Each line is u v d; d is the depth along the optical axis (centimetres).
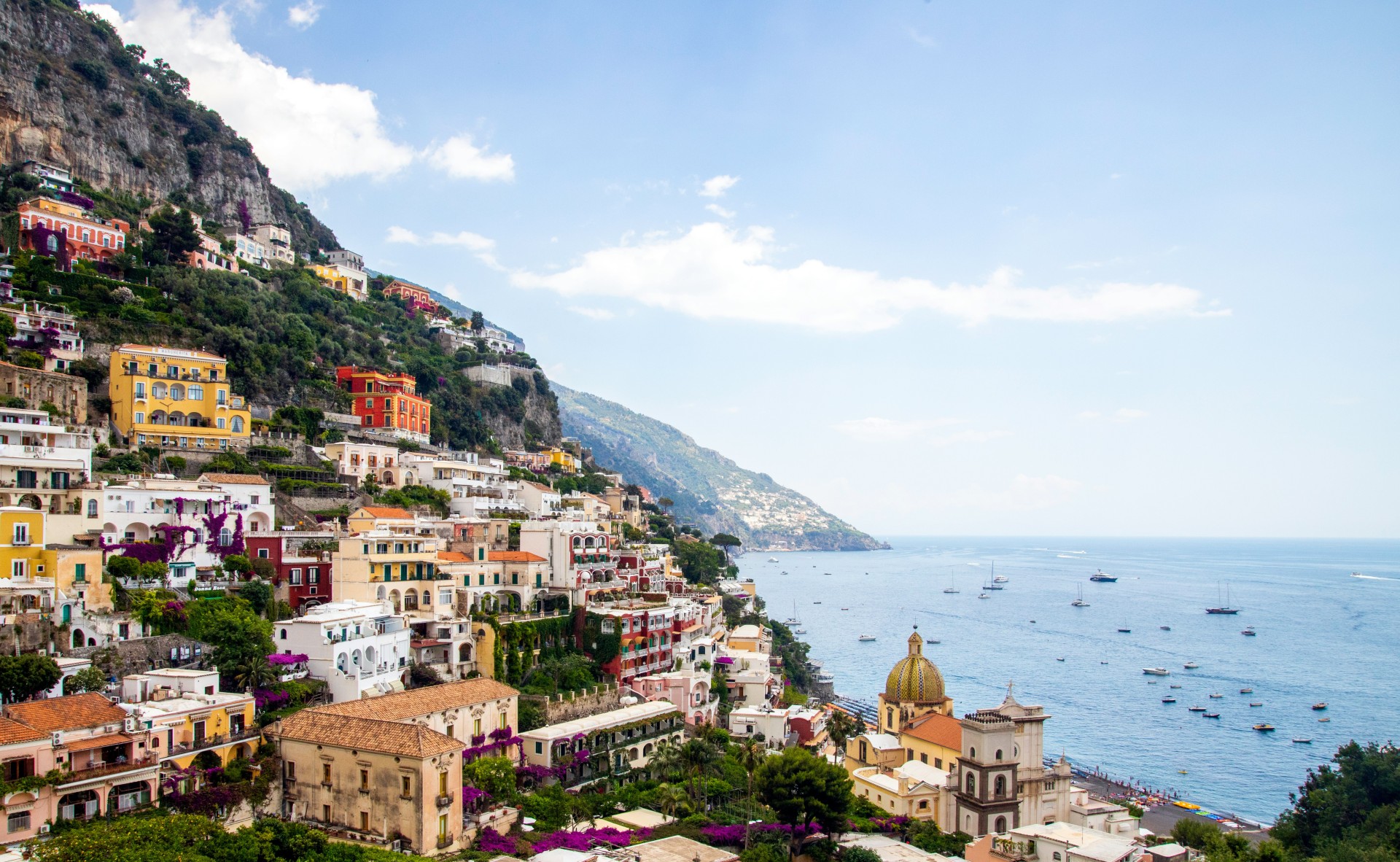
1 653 10619
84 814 9006
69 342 18412
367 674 12544
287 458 19125
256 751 10750
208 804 9806
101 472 15538
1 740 8469
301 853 8950
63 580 11675
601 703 15038
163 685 10812
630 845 10712
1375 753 16088
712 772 13962
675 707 15262
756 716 16575
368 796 10231
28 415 13775
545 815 11531
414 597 15025
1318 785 16362
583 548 17862
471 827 10644
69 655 10944
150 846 8050
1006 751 13288
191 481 15138
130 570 12812
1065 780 14175
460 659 14312
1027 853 11300
